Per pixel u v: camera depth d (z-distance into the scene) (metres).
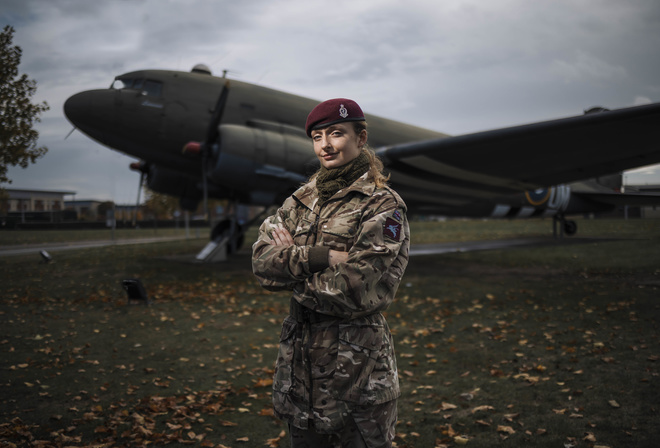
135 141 12.16
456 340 5.44
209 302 7.93
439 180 13.43
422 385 3.99
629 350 4.75
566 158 10.86
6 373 4.39
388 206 1.43
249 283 9.82
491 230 33.66
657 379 3.90
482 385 3.96
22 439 3.02
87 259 14.18
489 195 15.02
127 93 11.81
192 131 12.25
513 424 3.19
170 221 49.38
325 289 1.33
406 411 3.47
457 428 3.16
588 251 15.06
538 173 12.27
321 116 1.47
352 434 1.39
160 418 3.39
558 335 5.48
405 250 1.48
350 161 1.50
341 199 1.47
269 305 7.72
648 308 6.70
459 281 9.83
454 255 15.11
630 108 8.07
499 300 7.83
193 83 12.50
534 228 36.25
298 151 11.78
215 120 11.79
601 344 4.92
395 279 1.43
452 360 4.70
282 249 1.43
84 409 3.55
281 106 13.04
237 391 3.93
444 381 4.09
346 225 1.42
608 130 8.88
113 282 9.95
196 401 3.72
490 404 3.54
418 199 15.46
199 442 3.03
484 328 5.95
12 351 5.15
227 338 5.70
